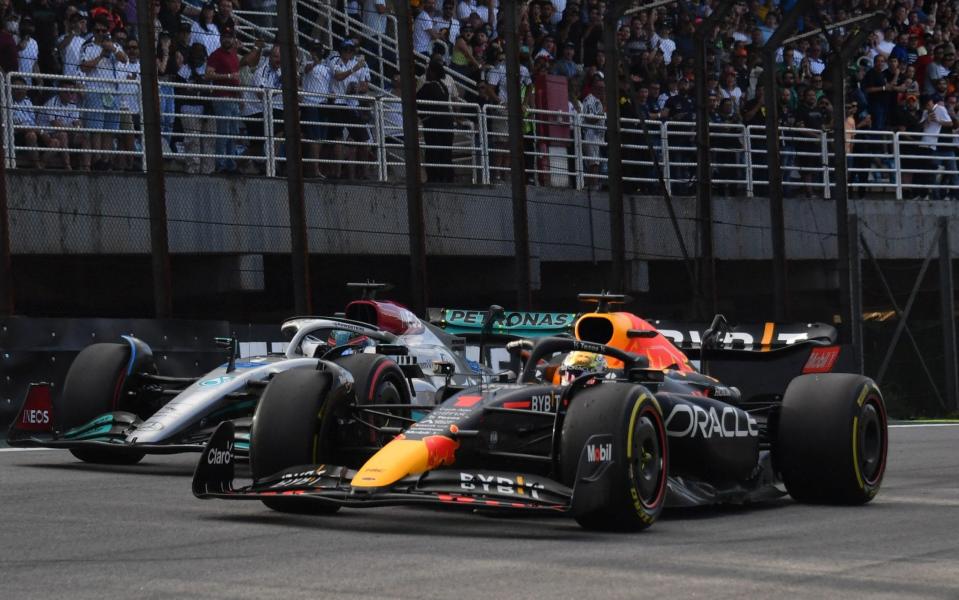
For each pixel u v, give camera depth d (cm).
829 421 2953
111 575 1948
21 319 4659
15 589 1838
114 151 5928
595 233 7738
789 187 9181
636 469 2431
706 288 7006
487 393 2650
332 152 7144
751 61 9056
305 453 2534
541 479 2402
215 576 1939
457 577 1938
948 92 10162
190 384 3769
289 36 5506
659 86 8481
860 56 9831
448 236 7131
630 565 2064
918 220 9206
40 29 6178
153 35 5231
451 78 7581
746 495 2894
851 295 7688
